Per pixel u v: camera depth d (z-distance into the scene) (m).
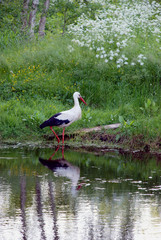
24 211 7.25
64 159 11.55
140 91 17.56
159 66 18.22
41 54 19.80
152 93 17.34
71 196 8.12
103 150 13.02
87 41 19.41
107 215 7.12
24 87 17.58
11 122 14.88
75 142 13.98
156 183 9.19
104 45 19.66
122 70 18.39
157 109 16.02
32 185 8.84
